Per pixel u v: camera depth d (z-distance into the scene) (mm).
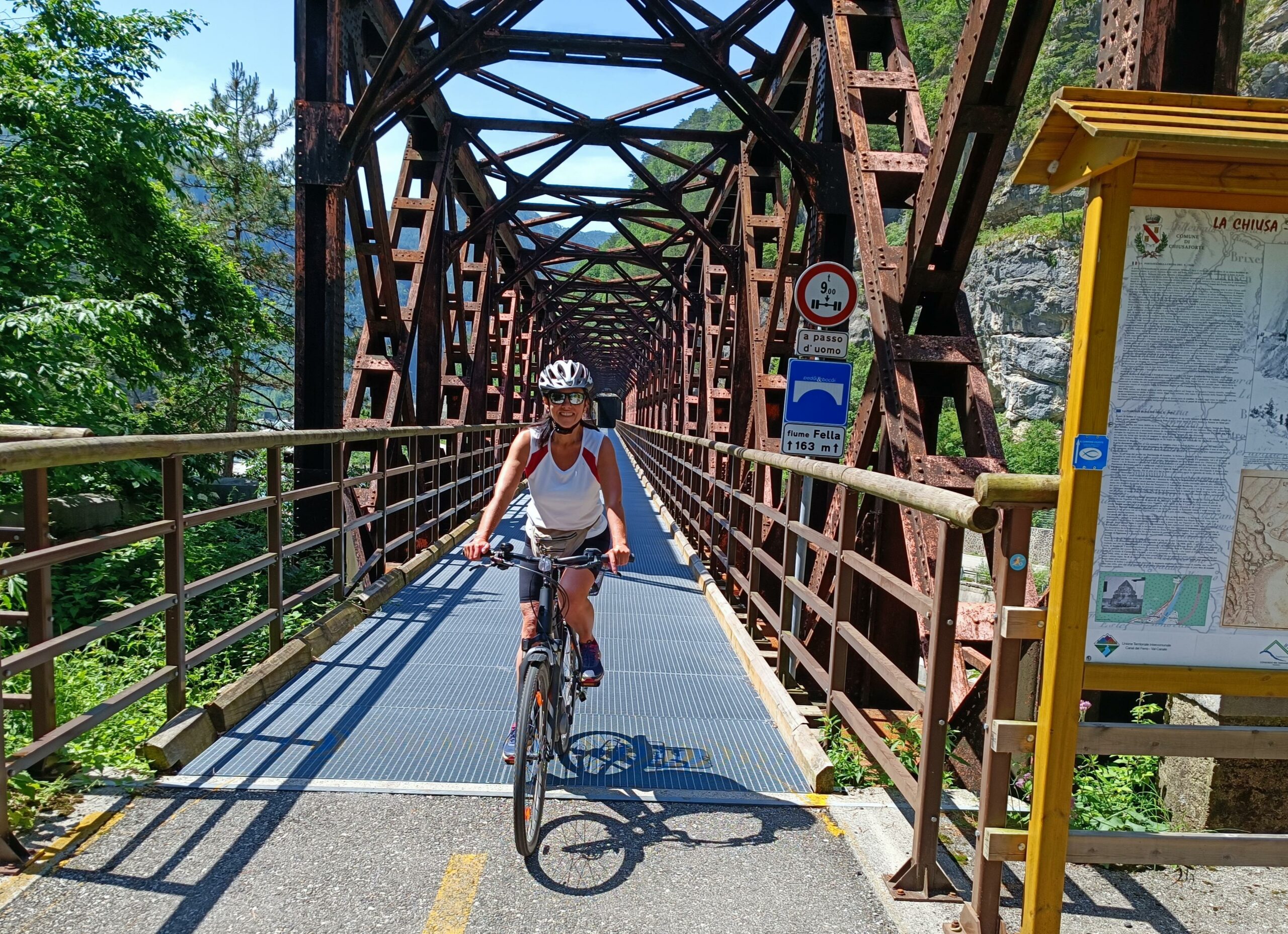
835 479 3602
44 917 2268
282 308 17766
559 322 34656
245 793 3049
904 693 2676
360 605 6023
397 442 8438
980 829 2191
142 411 14164
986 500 2014
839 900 2475
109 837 2703
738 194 13039
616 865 2646
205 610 6492
